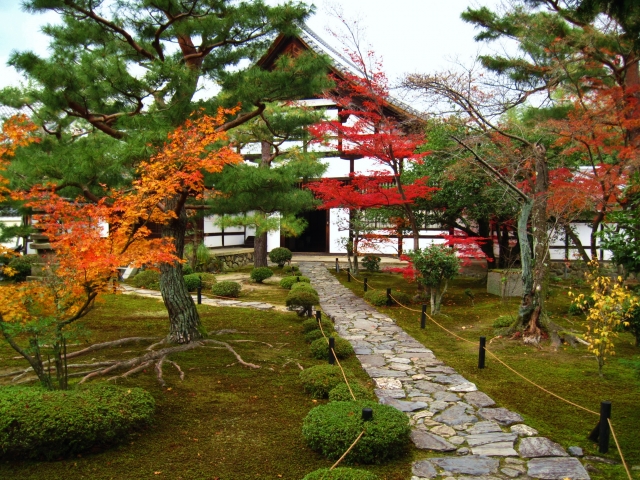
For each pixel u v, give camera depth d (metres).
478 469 4.11
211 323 9.64
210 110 7.04
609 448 4.54
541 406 5.54
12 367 6.61
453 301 12.75
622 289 6.26
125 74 6.42
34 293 4.90
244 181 7.55
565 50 9.77
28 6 6.61
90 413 4.29
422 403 5.59
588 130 9.12
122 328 9.07
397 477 4.00
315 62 7.29
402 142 11.20
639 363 5.43
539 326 8.48
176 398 5.58
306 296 10.02
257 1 7.02
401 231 15.92
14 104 7.61
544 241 8.59
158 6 6.83
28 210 7.54
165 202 7.36
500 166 9.30
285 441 4.59
